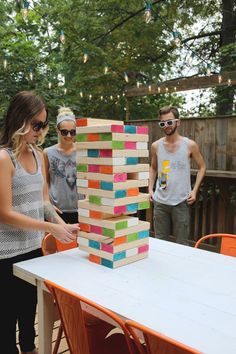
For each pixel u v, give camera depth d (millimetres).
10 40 4332
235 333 1012
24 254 1668
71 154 2578
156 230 3137
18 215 1516
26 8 2428
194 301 1214
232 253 1981
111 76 5840
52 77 4480
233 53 5125
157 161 3125
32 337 1908
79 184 1617
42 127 1617
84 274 1446
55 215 1868
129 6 6289
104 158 1488
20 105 1556
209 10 6820
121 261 1535
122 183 1503
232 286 1345
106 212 1509
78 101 5039
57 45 5773
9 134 1585
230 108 6293
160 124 2941
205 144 3754
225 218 3611
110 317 1081
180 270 1506
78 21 6160
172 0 6273
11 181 1559
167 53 6523
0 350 1699
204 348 936
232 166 3561
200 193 3885
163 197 3037
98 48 5652
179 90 4004
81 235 1624
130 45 6359
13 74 4242
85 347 1227
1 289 1638
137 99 6496
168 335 995
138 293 1271
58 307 1280
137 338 1032
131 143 1523
